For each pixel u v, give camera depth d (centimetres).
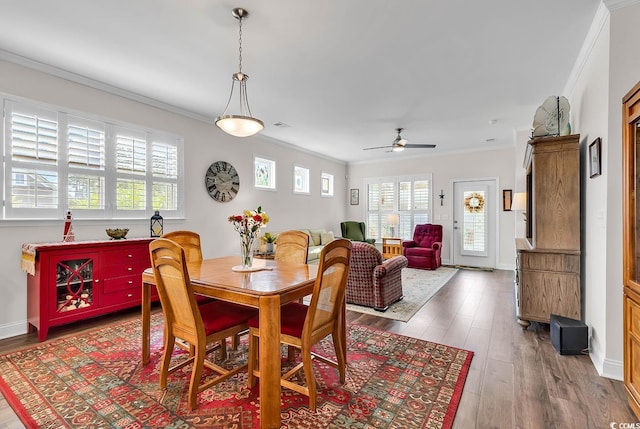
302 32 256
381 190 829
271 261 294
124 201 383
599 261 245
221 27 249
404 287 496
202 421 178
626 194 187
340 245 201
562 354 260
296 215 688
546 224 307
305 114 468
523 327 321
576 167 295
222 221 507
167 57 298
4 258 296
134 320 341
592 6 224
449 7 225
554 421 177
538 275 310
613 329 224
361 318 354
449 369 236
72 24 245
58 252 296
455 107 436
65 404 193
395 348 274
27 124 307
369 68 320
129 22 243
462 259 715
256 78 344
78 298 312
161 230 403
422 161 769
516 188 540
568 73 330
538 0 217
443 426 173
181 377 225
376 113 462
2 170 293
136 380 221
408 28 251
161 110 421
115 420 178
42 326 286
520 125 520
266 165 613
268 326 178
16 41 271
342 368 218
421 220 768
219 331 204
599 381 219
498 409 188
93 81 348
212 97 399
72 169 338
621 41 219
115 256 338
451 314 366
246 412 186
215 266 269
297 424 175
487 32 256
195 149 466
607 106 225
